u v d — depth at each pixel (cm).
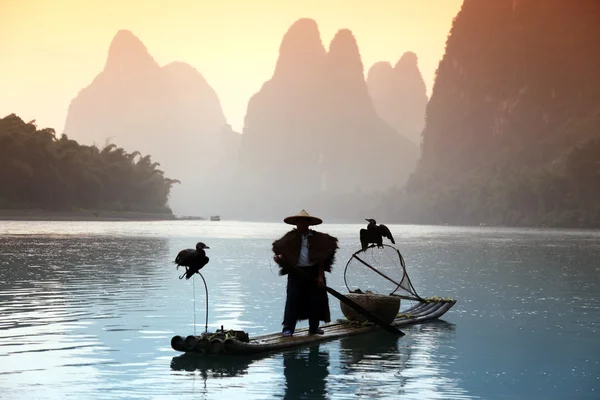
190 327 1138
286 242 1030
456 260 3150
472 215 17900
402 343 1035
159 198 15012
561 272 2486
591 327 1209
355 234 7156
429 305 1403
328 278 2136
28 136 10881
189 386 753
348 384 772
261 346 933
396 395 729
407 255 3544
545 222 15400
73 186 11700
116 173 13400
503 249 4338
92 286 1752
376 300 1145
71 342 996
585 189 15362
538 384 782
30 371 814
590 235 8350
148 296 1557
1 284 1772
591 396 733
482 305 1528
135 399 698
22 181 10544
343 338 1073
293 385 762
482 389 758
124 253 3116
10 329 1100
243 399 702
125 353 924
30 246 3475
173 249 3491
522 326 1219
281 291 1700
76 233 5366
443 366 873
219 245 4247
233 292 1672
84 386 746
